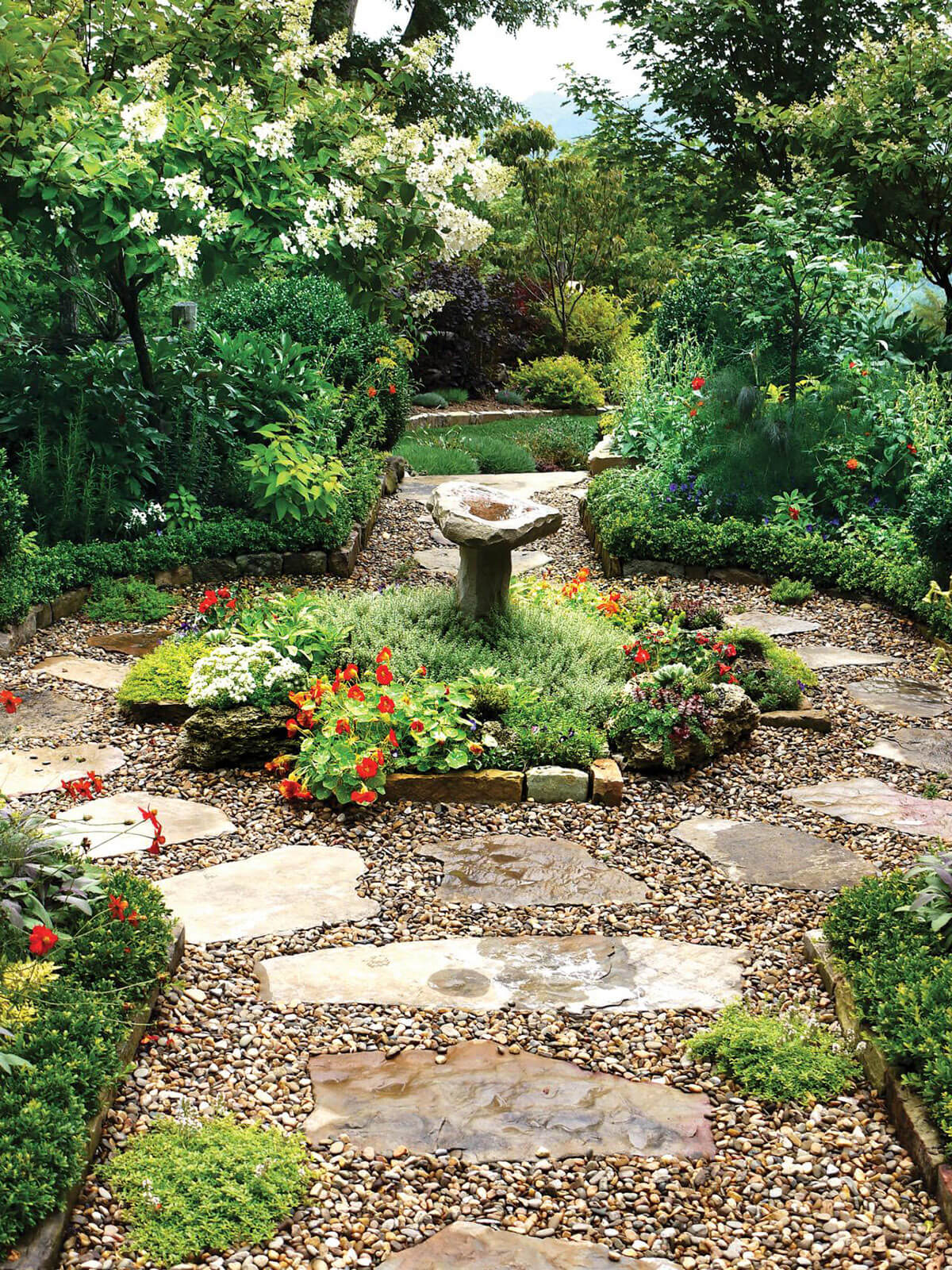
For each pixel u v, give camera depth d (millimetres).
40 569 7199
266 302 11281
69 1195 2516
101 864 4285
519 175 19578
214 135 6566
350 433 10461
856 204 10992
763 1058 3150
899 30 13469
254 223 6734
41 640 6844
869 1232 2586
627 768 5273
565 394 17797
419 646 5891
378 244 6961
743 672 6070
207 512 8438
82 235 6715
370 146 6547
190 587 7918
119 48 7160
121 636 6969
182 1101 2947
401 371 12055
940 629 7266
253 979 3588
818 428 9367
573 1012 3455
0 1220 2301
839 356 10125
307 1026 3344
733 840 4672
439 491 6336
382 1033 3322
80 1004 2955
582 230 19781
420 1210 2627
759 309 10000
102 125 6441
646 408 10953
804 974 3662
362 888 4203
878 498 9039
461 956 3771
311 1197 2650
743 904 4160
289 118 6660
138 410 8383
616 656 6031
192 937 3807
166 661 5977
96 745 5441
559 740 5160
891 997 3143
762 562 8500
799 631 7504
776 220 9398
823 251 9477
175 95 6852
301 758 4953
